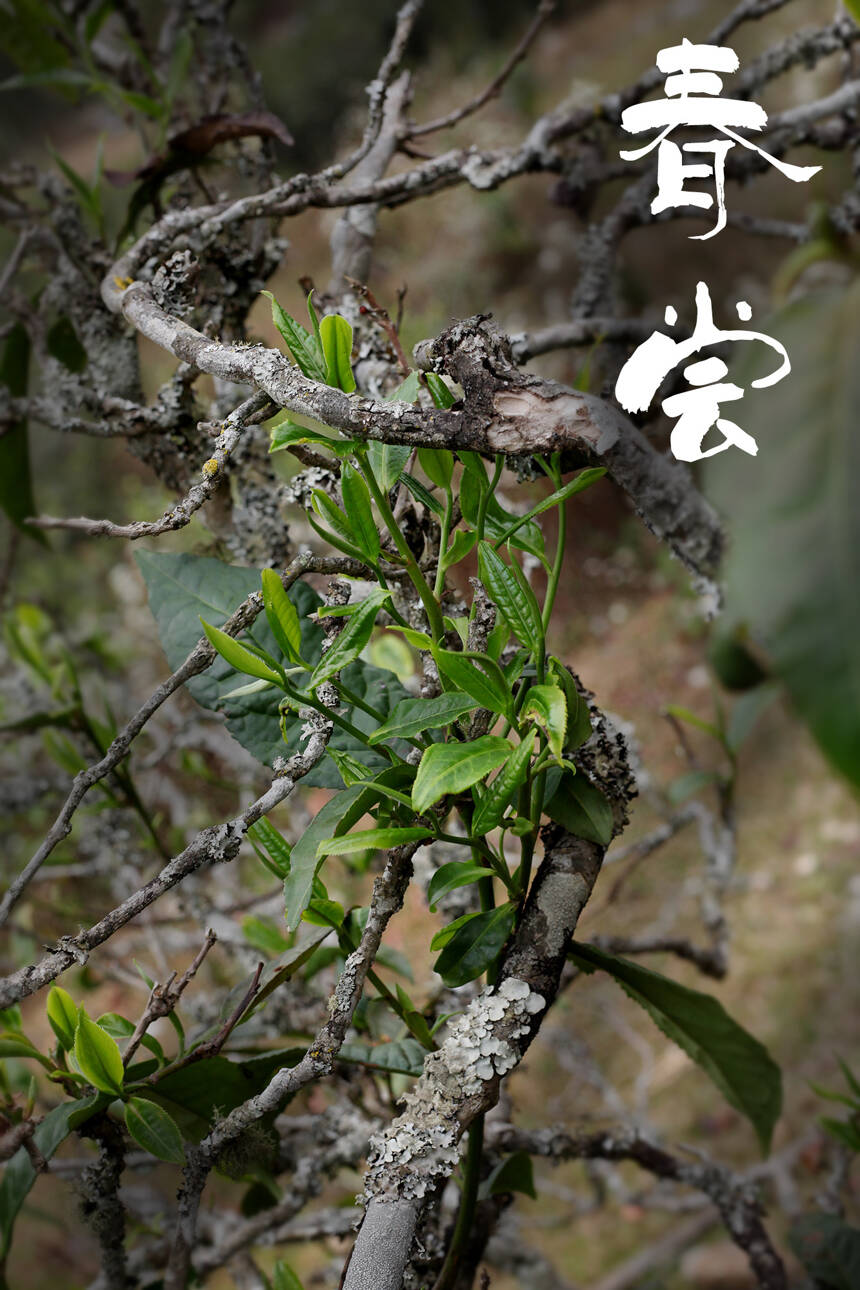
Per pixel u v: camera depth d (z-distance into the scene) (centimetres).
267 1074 171
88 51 206
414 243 1180
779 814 692
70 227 193
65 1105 167
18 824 324
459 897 188
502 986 163
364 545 161
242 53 198
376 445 163
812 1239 202
